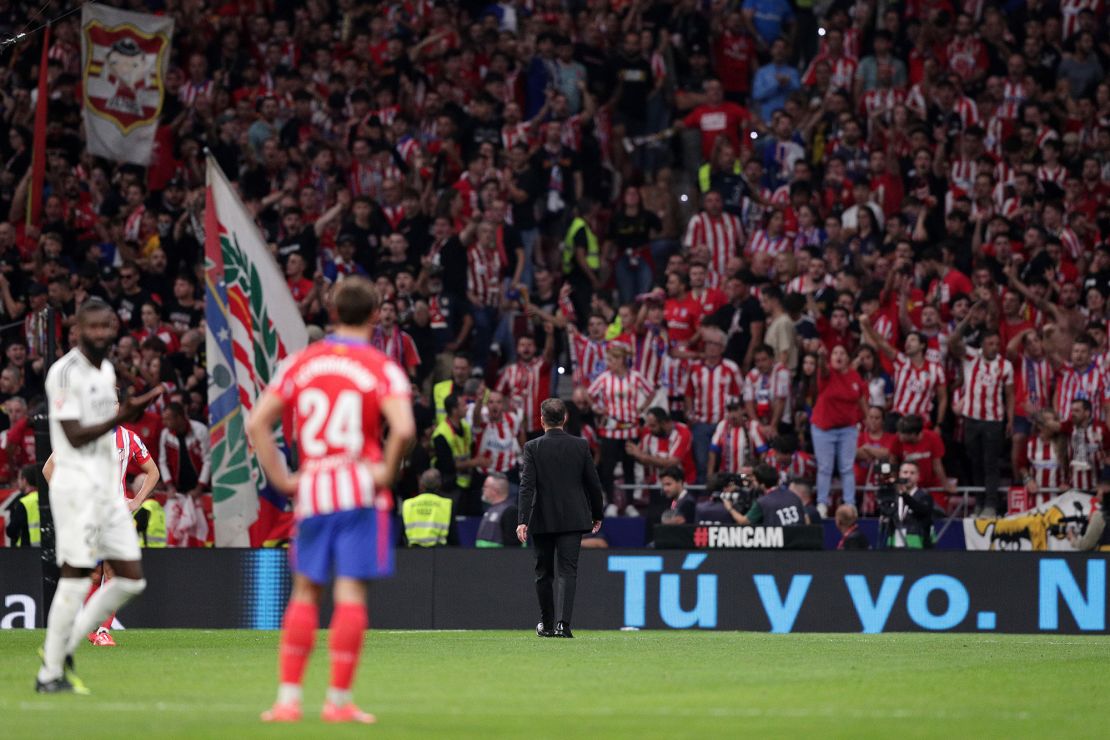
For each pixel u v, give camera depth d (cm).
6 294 6719
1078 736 2059
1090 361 6116
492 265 6881
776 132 7462
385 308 6366
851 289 6494
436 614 5103
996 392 5981
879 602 5006
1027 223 6944
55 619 2484
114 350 6338
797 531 5038
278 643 3903
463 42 8181
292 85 7644
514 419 6106
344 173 7500
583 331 6994
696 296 6612
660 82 8012
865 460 5988
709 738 1969
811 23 8562
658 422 6050
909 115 7362
